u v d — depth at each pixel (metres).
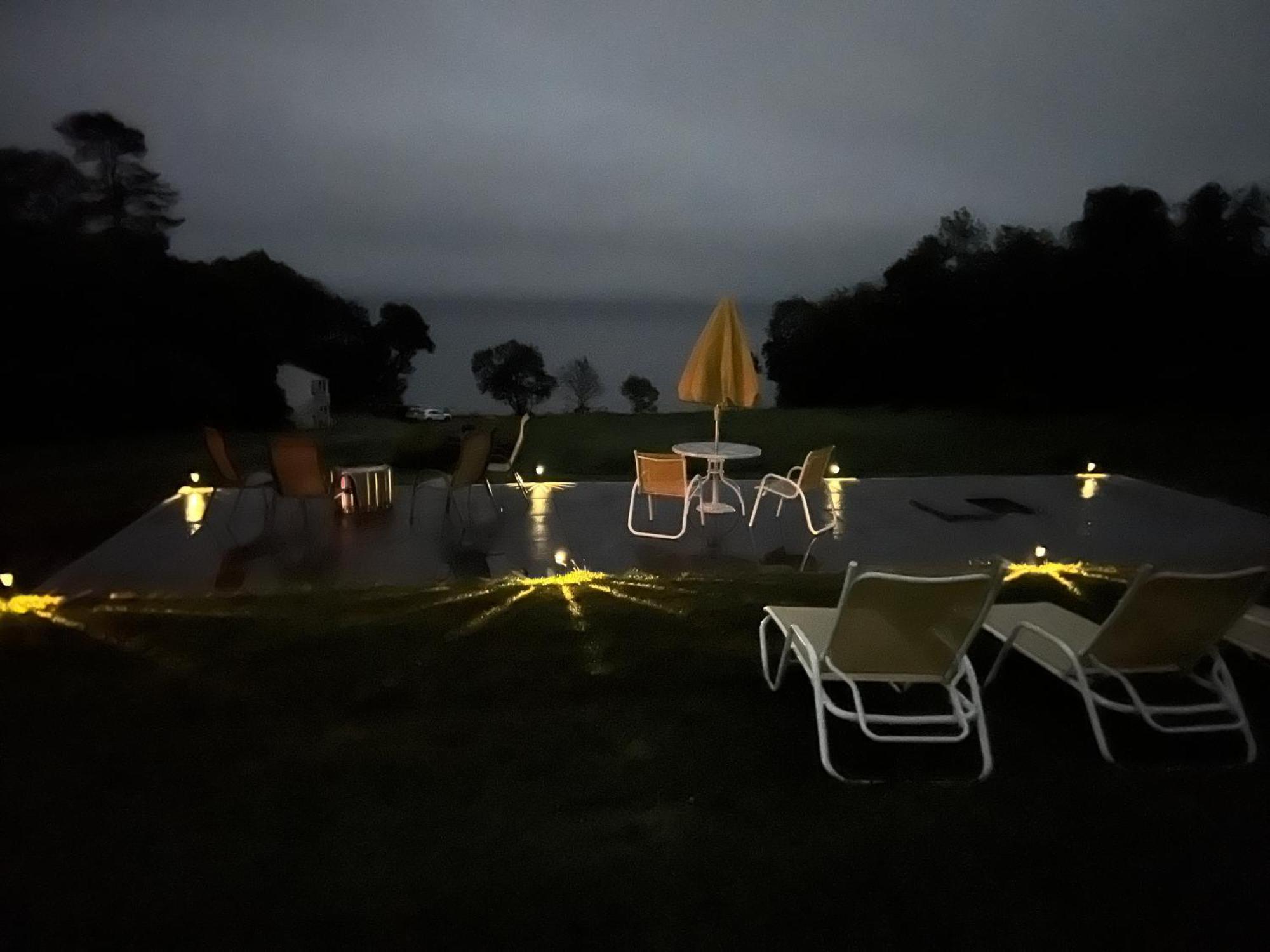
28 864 2.23
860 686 3.34
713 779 2.66
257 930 1.97
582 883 2.15
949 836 2.36
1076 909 2.07
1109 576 4.82
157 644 3.70
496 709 3.12
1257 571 2.58
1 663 3.51
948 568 2.85
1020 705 3.23
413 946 1.92
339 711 3.10
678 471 5.49
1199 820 2.45
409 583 4.54
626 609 4.16
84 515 6.26
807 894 2.11
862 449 10.14
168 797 2.55
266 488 6.73
